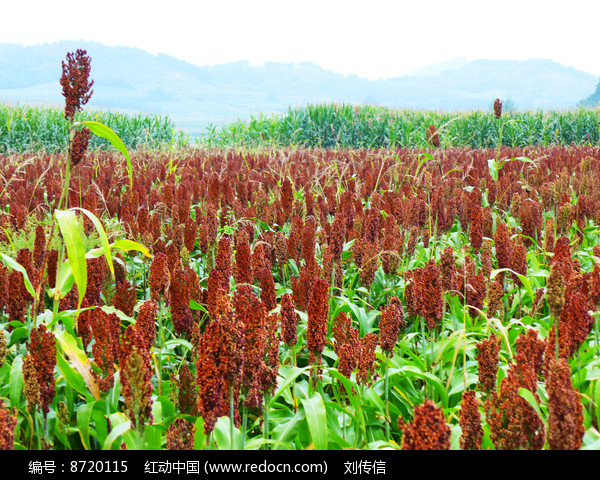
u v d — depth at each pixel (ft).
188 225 17.17
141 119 91.56
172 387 9.95
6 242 15.53
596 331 11.35
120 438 9.23
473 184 30.96
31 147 75.87
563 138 97.19
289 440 9.49
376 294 17.29
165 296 12.31
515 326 13.60
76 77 11.78
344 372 9.70
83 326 10.86
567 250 12.66
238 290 9.36
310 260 13.88
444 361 12.02
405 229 19.04
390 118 101.14
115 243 11.32
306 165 45.50
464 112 106.01
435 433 5.90
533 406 7.29
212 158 48.65
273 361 9.02
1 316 13.11
